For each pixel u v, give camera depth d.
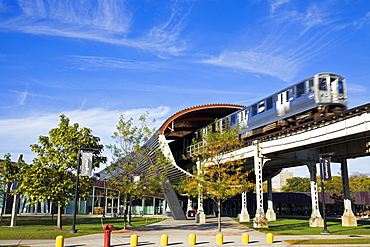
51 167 22.80
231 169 25.67
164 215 53.97
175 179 40.31
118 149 24.14
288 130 25.89
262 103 32.00
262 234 22.48
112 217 44.81
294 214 61.97
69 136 23.03
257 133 32.56
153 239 18.38
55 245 13.90
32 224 29.59
